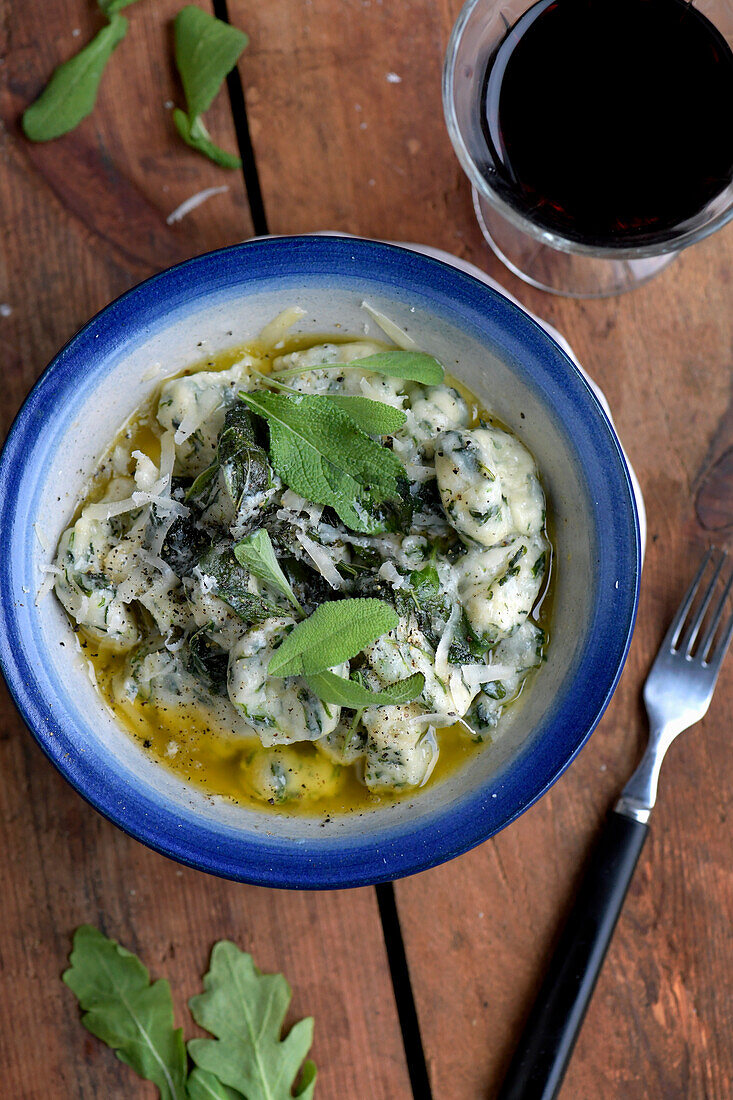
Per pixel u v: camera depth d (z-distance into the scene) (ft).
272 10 1.65
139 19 1.64
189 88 1.62
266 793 1.51
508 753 1.50
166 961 1.64
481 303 1.47
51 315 1.63
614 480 1.45
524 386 1.50
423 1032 1.65
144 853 1.64
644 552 1.65
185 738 1.53
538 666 1.52
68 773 1.46
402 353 1.47
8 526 1.45
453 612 1.49
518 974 1.65
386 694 1.38
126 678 1.51
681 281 1.66
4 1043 1.62
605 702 1.45
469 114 1.55
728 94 1.47
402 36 1.65
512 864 1.65
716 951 1.67
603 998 1.67
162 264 1.64
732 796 1.66
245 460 1.43
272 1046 1.62
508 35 1.49
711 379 1.65
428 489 1.49
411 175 1.65
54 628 1.50
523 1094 1.60
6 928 1.63
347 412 1.43
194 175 1.64
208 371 1.54
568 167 1.50
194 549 1.49
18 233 1.63
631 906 1.67
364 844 1.49
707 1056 1.66
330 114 1.65
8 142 1.63
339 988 1.65
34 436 1.45
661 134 1.47
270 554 1.40
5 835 1.63
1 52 1.63
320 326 1.55
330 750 1.51
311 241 1.46
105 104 1.64
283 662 1.38
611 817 1.63
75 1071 1.63
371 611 1.38
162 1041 1.61
